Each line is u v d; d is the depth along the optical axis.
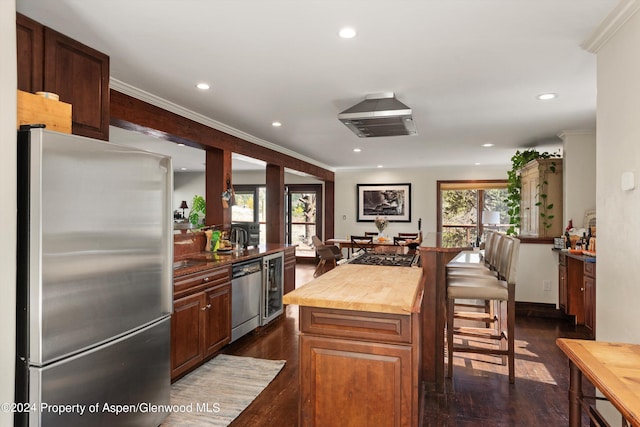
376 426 1.92
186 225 5.94
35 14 2.02
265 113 4.04
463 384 3.07
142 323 2.14
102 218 1.87
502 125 4.59
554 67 2.76
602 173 2.28
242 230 4.79
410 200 9.13
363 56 2.57
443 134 5.14
